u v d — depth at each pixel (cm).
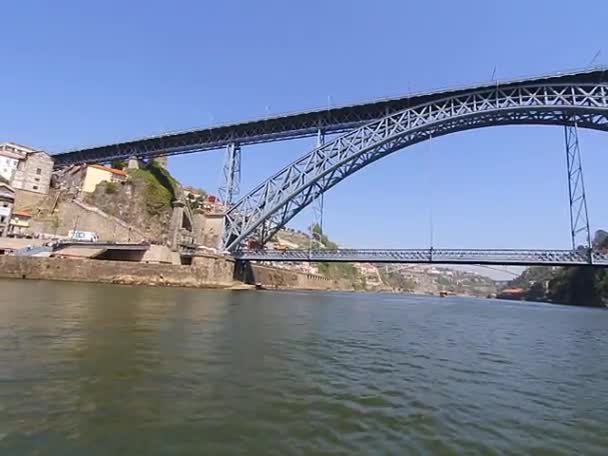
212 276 5762
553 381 1045
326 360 1114
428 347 1518
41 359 877
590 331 2616
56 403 622
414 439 575
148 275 5188
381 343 1532
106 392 693
